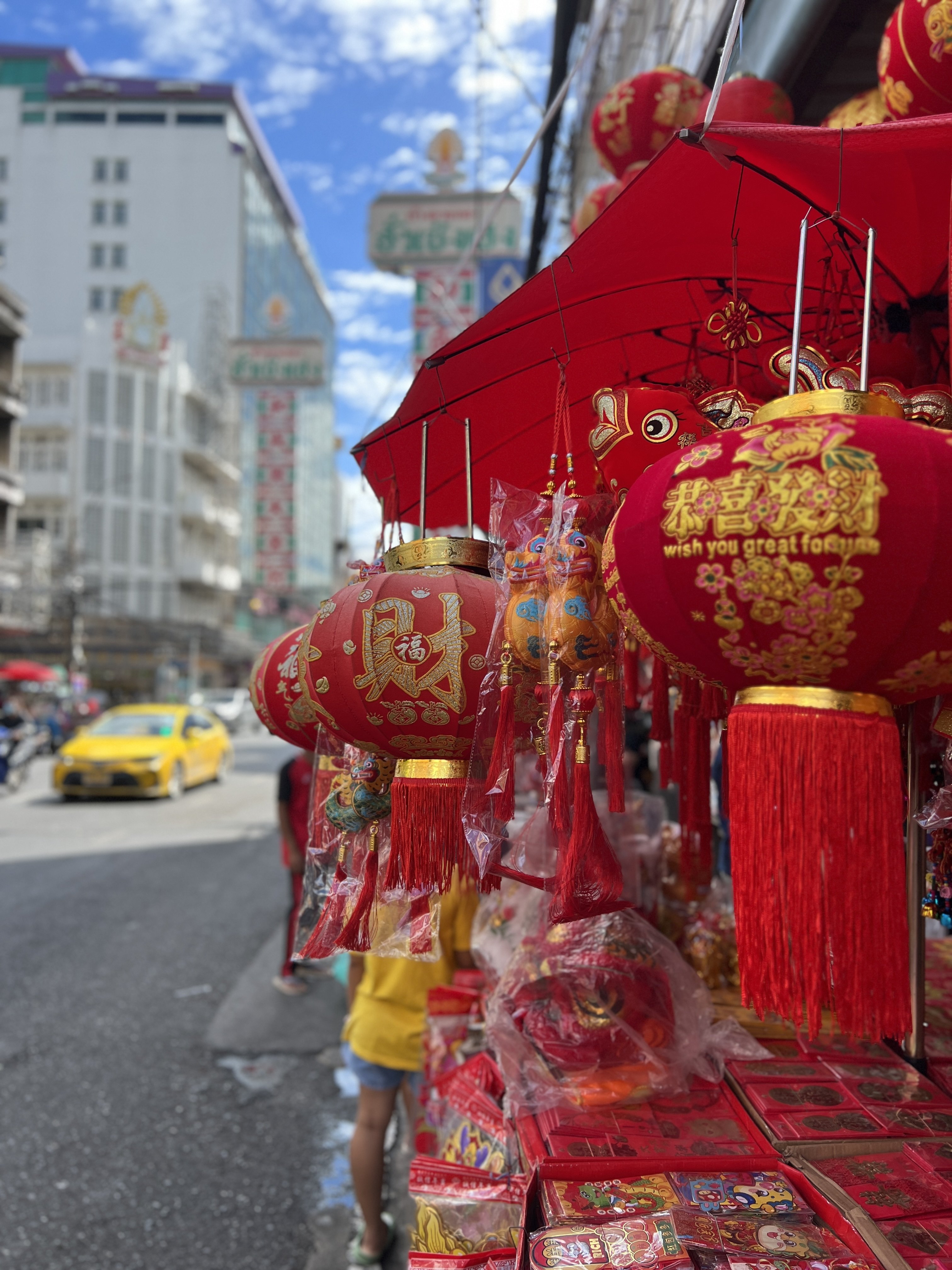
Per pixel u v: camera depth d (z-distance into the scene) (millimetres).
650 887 1912
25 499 35969
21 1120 3154
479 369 1261
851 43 2211
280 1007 4254
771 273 1208
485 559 1149
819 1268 958
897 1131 1199
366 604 1043
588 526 1012
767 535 664
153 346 38219
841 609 657
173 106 52500
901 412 767
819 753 696
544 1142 1232
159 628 34156
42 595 25906
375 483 1536
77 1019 4090
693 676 820
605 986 1381
